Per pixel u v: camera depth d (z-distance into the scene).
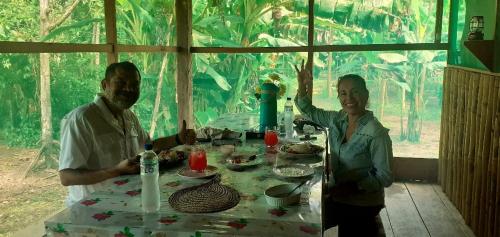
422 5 4.22
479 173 2.80
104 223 1.28
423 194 3.71
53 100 3.13
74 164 1.85
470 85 3.04
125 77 1.96
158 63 4.53
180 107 4.18
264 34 4.64
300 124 3.02
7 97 2.76
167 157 1.99
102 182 1.85
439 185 3.94
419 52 4.41
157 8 4.36
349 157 2.20
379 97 4.59
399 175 4.12
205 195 1.51
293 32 4.59
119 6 4.00
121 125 2.16
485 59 2.85
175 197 1.50
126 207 1.42
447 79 3.67
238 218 1.32
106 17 2.86
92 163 1.98
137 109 4.34
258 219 1.31
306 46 3.88
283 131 2.83
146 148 1.41
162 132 4.67
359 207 2.16
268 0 4.53
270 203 1.43
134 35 4.16
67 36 3.40
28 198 2.95
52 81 3.11
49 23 3.21
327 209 2.23
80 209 1.40
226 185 1.66
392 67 4.48
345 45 3.83
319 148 2.23
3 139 2.79
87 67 3.42
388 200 3.57
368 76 4.54
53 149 3.13
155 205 1.38
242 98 4.82
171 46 3.91
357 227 2.17
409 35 4.35
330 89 4.57
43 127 3.04
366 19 4.38
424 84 4.50
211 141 2.54
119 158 2.07
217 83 4.71
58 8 3.29
